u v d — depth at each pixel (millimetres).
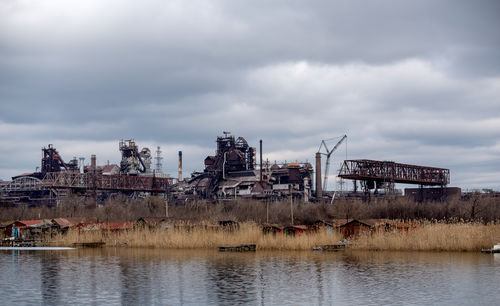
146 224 112750
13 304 48812
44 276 64312
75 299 50844
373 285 55938
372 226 98500
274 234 104938
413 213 148000
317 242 92438
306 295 51594
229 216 149500
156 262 76125
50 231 115375
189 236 99000
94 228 113625
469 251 81750
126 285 57812
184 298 50938
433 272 63031
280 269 67875
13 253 92688
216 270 67688
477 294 50750
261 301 49281
